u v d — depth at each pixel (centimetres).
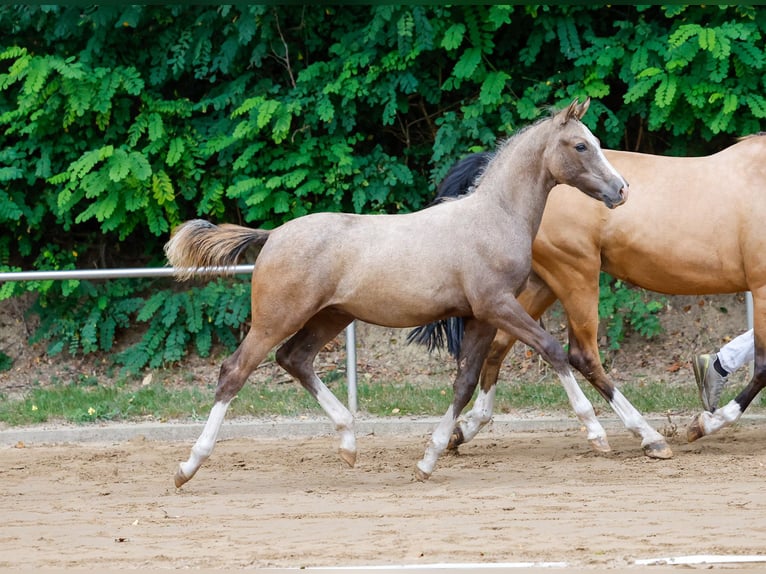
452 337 1069
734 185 1091
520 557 676
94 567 683
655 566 646
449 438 1031
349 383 1379
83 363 1686
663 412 1353
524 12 1619
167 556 704
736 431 1237
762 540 703
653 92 1589
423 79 1683
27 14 1634
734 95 1501
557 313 1678
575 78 1617
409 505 866
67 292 1641
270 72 1770
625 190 976
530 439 1248
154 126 1622
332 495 931
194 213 1770
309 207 1661
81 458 1195
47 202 1691
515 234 980
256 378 1608
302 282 966
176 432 1339
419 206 1706
